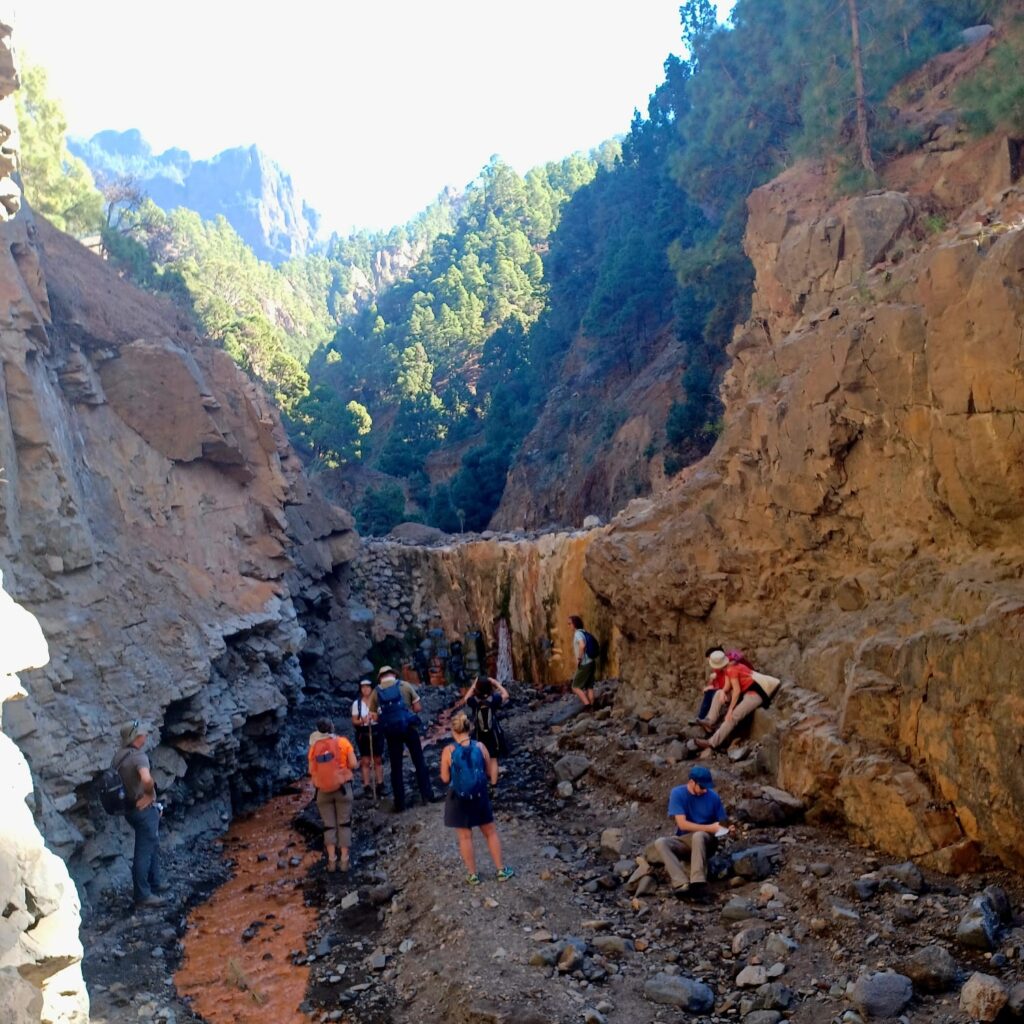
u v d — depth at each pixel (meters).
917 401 9.92
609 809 11.93
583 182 130.75
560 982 7.80
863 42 18.44
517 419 63.97
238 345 65.56
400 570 26.42
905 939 7.52
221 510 16.97
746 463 13.20
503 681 23.72
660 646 14.76
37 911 5.77
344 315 171.00
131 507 14.77
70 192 29.47
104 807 11.27
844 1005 6.96
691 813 9.48
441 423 82.69
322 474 71.69
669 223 54.81
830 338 11.81
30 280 13.11
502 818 12.02
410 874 10.62
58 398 13.61
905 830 8.70
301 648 18.95
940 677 8.74
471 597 25.48
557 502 51.47
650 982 7.67
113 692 11.80
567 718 16.92
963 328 9.05
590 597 20.53
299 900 10.95
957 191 14.81
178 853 12.50
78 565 12.15
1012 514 8.81
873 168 16.58
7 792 6.14
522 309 104.62
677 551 14.25
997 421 8.69
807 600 12.16
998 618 8.14
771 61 23.28
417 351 95.69
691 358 37.91
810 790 9.84
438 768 15.51
